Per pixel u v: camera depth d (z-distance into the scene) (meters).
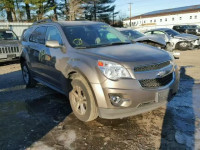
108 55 2.91
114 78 2.64
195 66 7.03
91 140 2.70
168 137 2.71
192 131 2.83
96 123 3.16
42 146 2.59
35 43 4.71
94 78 2.75
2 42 8.78
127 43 3.91
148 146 2.53
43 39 4.41
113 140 2.68
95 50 3.21
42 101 4.21
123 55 2.91
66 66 3.34
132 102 2.64
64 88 3.58
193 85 4.90
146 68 2.76
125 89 2.61
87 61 2.95
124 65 2.68
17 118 3.43
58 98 4.37
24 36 5.52
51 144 2.63
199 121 3.12
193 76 5.71
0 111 3.75
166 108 3.62
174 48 11.48
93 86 2.75
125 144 2.58
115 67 2.67
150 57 2.92
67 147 2.55
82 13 35.50
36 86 5.43
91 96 2.90
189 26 22.97
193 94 4.28
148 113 3.43
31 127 3.10
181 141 2.61
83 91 3.01
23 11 26.78
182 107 3.64
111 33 4.26
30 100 4.29
